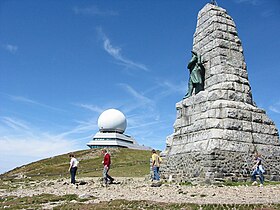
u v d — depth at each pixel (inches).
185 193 682.8
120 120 3954.2
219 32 1075.3
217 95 994.7
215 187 769.6
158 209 527.8
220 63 1038.4
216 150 886.4
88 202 628.4
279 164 957.8
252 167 908.0
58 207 580.1
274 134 997.2
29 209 579.8
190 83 1127.0
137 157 2711.6
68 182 1045.2
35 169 2498.8
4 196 810.2
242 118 964.6
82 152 3191.4
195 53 1115.3
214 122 949.2
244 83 1035.9
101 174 1567.4
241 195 625.3
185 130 1055.6
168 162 1063.6
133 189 798.5
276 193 636.1
